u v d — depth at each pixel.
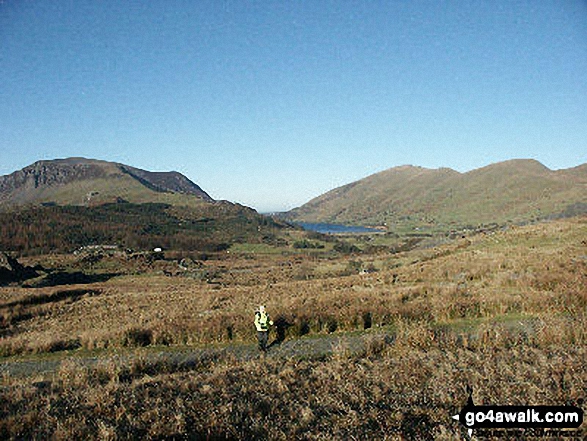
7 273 78.00
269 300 25.03
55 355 15.57
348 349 12.41
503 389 7.86
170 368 12.47
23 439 7.14
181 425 7.31
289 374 10.31
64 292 45.62
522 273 21.11
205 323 16.75
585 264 20.80
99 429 7.08
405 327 13.98
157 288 60.62
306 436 6.89
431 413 7.32
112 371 11.41
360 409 7.79
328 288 28.66
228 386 9.49
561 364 8.83
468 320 15.45
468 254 31.62
